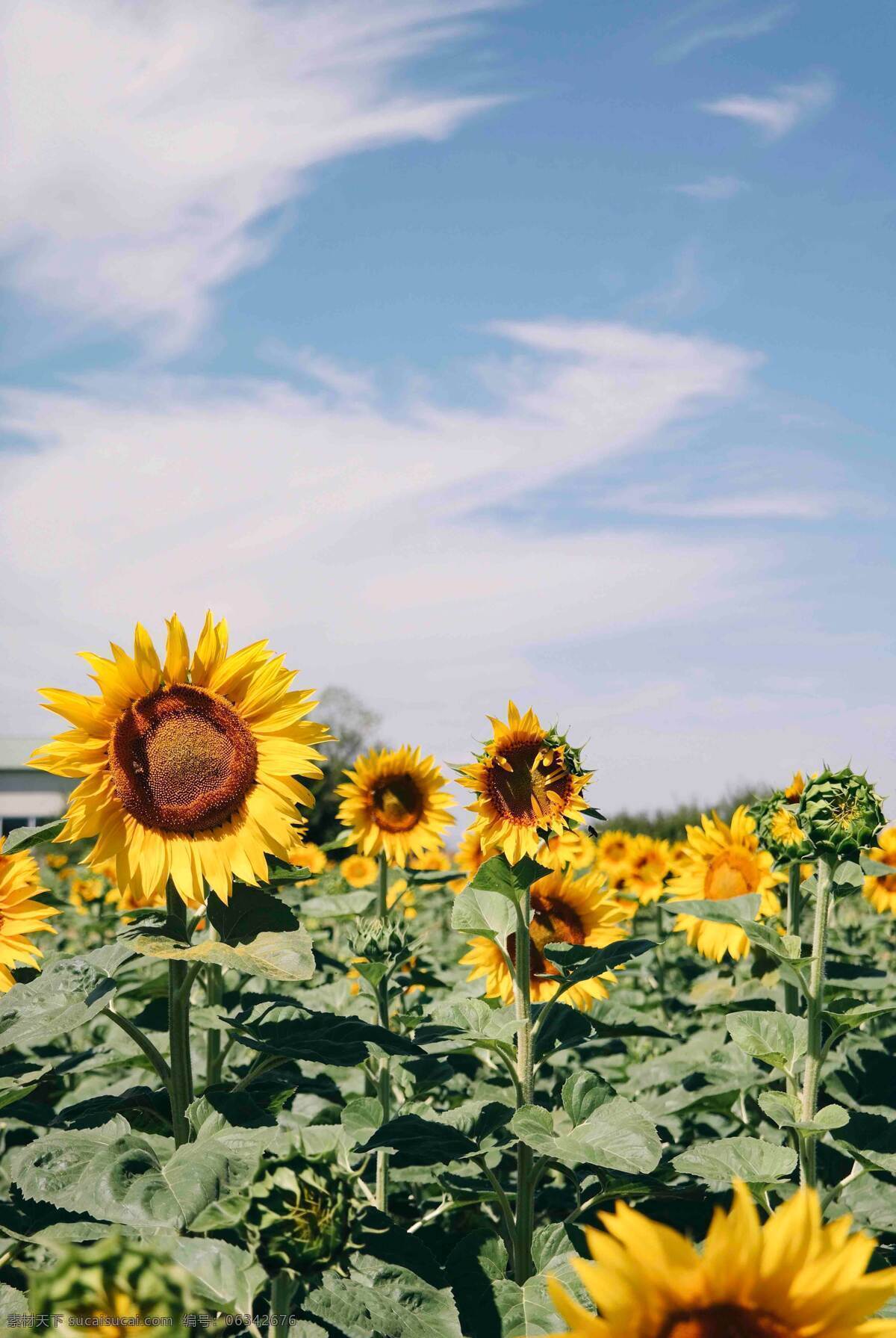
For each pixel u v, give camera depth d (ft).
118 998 17.80
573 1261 4.90
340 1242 6.99
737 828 22.16
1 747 172.86
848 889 14.26
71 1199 9.28
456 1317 10.14
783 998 19.45
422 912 45.78
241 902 12.22
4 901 14.88
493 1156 15.39
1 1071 12.79
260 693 12.96
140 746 12.53
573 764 15.14
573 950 14.98
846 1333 4.84
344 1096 19.30
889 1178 15.15
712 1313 4.92
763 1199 13.10
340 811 25.13
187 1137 11.46
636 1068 20.70
